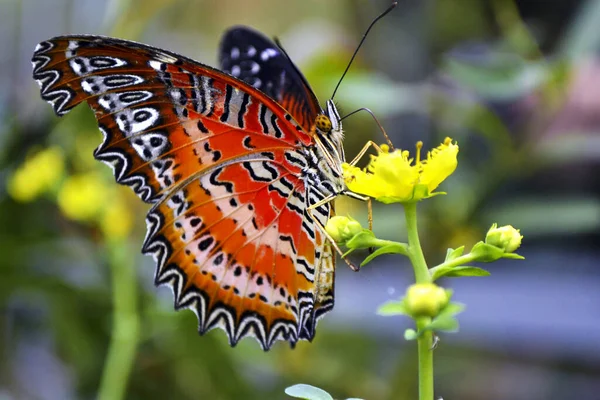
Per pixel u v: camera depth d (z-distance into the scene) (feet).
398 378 1.71
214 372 1.77
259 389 1.79
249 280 1.51
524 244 2.02
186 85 1.47
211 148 1.49
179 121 1.48
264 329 1.51
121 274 1.72
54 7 2.19
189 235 1.49
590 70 1.74
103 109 1.46
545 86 1.65
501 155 1.67
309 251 1.51
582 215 1.65
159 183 1.48
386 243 1.43
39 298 1.82
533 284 2.00
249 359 1.77
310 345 1.78
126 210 1.74
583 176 1.80
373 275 1.77
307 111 1.52
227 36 1.55
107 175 1.74
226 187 1.50
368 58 1.95
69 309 1.77
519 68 1.65
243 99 1.49
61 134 1.76
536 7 1.87
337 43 1.80
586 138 1.66
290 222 1.50
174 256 1.49
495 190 1.67
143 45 1.45
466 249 1.67
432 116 1.74
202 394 1.77
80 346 1.78
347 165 1.44
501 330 1.84
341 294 1.92
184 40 2.47
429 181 1.43
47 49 1.44
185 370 1.77
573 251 1.97
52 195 1.74
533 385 1.80
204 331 1.50
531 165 1.67
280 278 1.51
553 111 1.66
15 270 1.77
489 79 1.65
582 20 1.66
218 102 1.48
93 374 1.78
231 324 1.51
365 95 1.67
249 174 1.50
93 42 1.45
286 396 1.77
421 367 1.40
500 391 1.81
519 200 1.74
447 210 1.68
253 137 1.49
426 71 1.92
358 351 1.85
